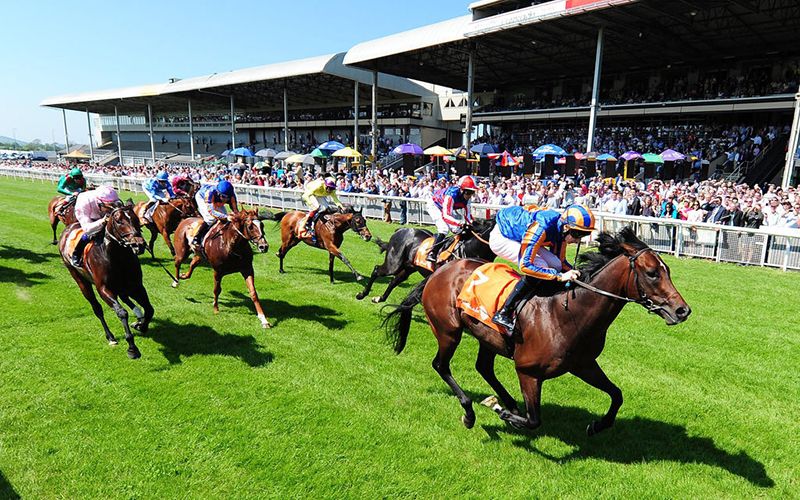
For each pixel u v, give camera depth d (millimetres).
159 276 7895
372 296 7078
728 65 25688
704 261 9953
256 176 20766
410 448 3402
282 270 8445
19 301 6324
